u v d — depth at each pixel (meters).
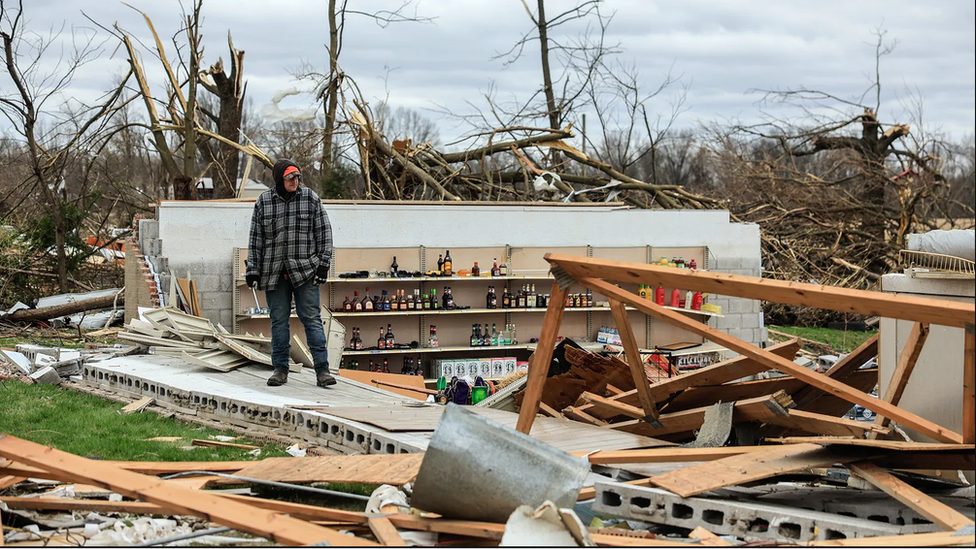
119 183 19.98
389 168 18.41
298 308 8.16
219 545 3.70
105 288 17.09
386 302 12.18
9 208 18.27
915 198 20.66
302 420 6.58
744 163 22.73
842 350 15.84
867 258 21.02
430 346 12.57
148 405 7.82
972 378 3.98
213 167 19.53
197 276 11.49
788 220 21.52
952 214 22.67
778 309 19.53
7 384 8.70
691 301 13.58
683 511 4.13
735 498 4.23
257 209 8.02
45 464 3.89
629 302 4.71
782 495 4.31
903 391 5.36
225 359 8.98
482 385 8.90
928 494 4.37
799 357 12.41
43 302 15.21
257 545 3.72
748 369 6.20
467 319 12.93
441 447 3.51
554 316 4.89
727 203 22.11
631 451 4.88
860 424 5.11
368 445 5.85
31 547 3.52
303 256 8.00
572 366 7.34
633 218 13.59
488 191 18.47
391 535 3.54
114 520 3.93
